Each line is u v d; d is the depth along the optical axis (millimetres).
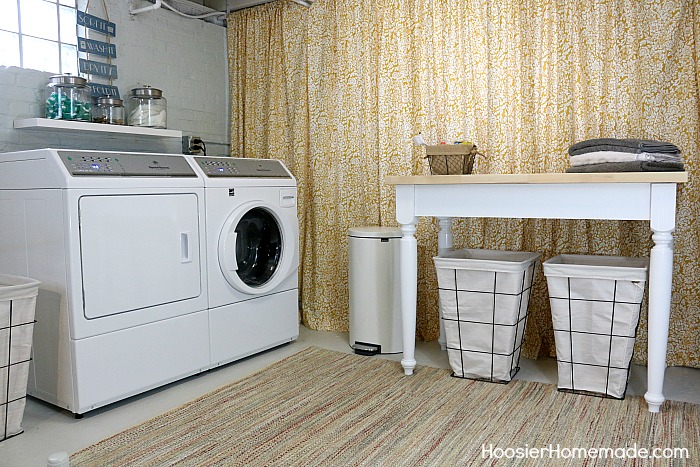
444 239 3076
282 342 3252
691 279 2725
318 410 2324
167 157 2691
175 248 2617
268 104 3848
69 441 2100
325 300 3676
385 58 3367
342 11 3490
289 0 3721
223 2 4016
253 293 2975
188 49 3807
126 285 2420
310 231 3771
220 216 2836
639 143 2236
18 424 2170
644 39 2715
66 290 2252
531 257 2719
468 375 2666
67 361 2283
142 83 3520
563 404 2330
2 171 2490
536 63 2959
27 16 2979
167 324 2594
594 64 2828
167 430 2162
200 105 3910
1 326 2074
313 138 3674
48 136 3051
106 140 3348
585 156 2373
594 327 2373
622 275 2277
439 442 2018
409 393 2488
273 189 3135
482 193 2441
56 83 2914
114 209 2365
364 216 3537
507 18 3014
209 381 2730
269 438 2080
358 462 1888
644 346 2838
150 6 3346
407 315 2691
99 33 3279
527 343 3021
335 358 3027
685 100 2672
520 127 3029
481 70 3104
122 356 2412
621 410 2254
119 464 1905
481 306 2574
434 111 3270
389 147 3395
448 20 3172
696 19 2607
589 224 2895
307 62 3641
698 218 2686
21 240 2428
